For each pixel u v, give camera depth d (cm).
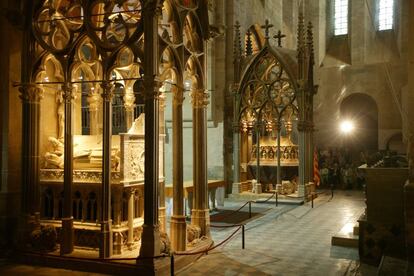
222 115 2080
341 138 3102
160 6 813
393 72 2952
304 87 1970
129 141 893
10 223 956
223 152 2073
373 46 3119
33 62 920
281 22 2936
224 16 2130
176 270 830
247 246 1059
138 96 1683
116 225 871
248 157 2161
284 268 864
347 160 2939
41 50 941
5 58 962
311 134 2075
